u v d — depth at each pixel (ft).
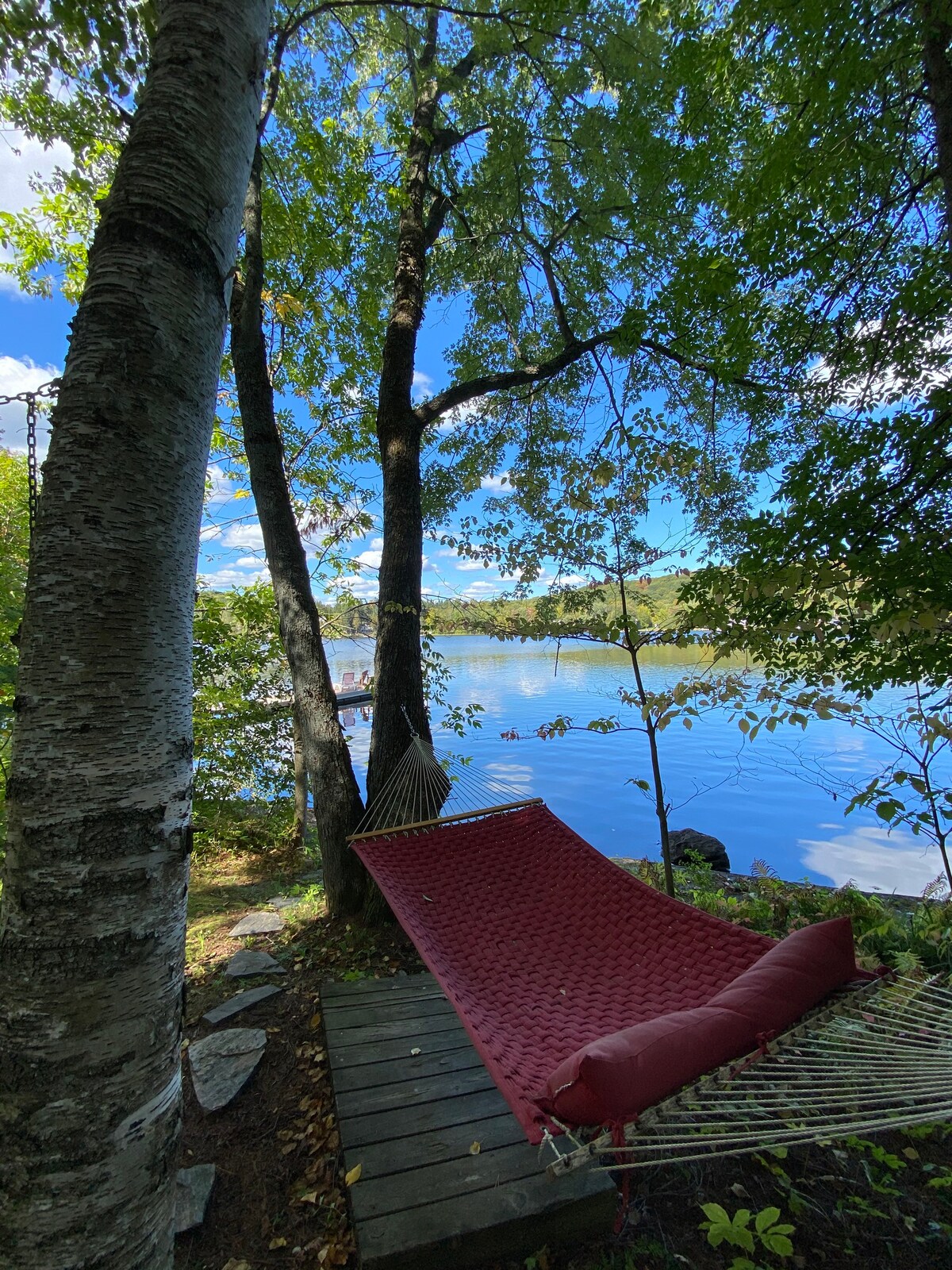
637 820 24.22
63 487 3.53
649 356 15.29
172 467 3.83
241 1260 5.33
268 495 13.24
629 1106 3.80
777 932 11.55
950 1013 4.87
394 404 13.78
